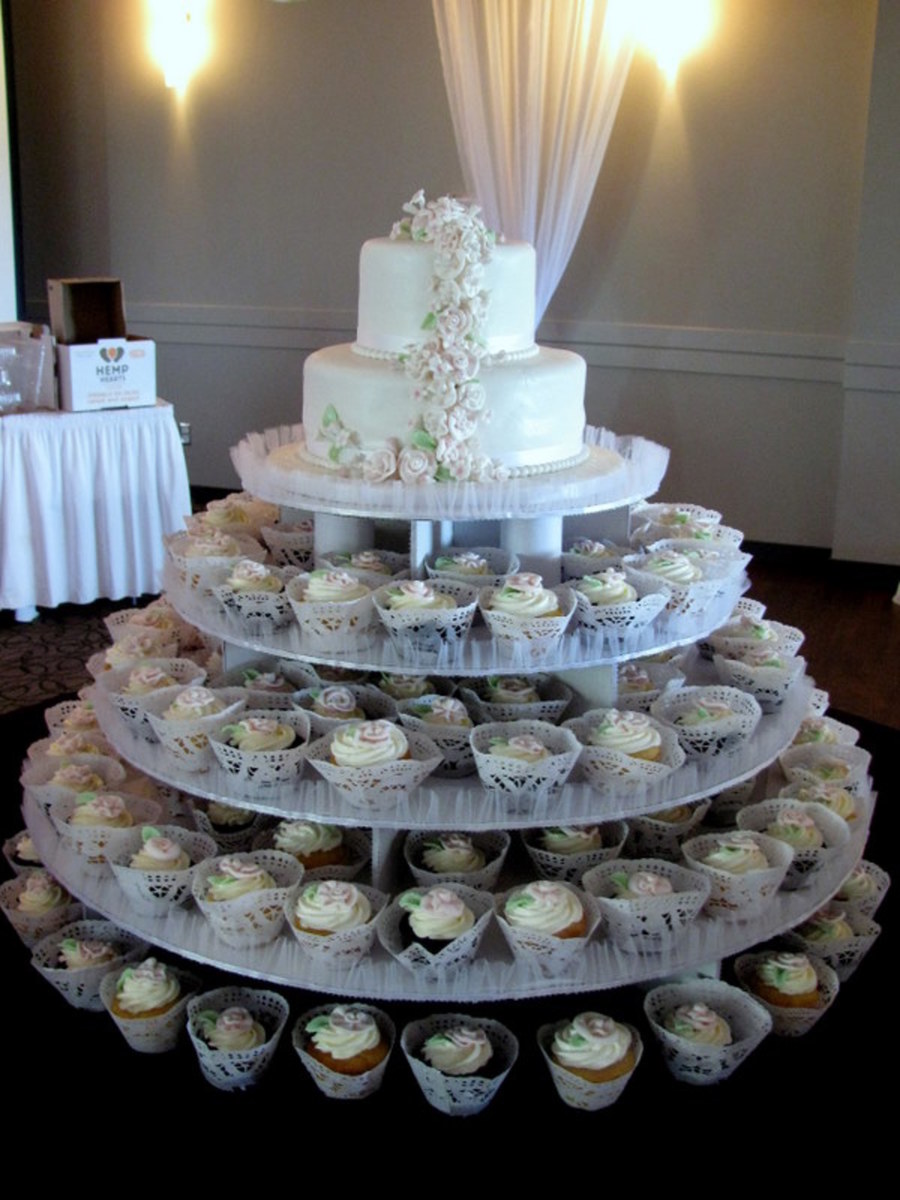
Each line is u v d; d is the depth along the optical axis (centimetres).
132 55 624
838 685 438
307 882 241
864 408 535
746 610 333
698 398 569
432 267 242
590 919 226
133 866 239
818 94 518
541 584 244
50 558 466
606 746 235
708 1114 224
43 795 268
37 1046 242
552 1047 224
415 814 230
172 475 482
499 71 489
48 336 457
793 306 545
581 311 574
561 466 259
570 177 504
